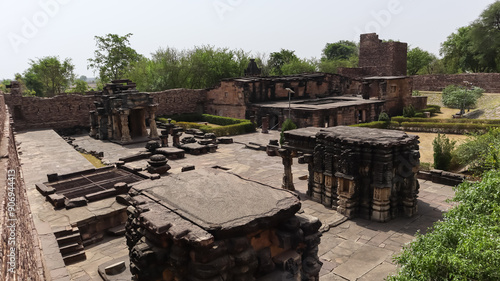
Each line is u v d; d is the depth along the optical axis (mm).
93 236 13664
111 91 35750
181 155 27844
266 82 48969
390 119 43719
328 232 14102
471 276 6605
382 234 13820
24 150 29031
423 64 78250
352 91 55312
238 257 6789
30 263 6039
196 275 6480
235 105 47781
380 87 46781
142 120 35969
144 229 7543
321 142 16656
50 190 16000
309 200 17516
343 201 15602
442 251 7359
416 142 15461
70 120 42406
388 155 14500
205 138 33969
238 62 70125
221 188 8672
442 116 46906
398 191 15477
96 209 14422
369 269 11352
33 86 67688
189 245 6578
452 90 52094
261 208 7531
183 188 8656
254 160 26672
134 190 8742
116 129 34781
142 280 6977
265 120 39656
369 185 15180
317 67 85562
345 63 85250
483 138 21391
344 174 15289
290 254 7820
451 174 19297
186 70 63594
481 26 55062
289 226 7691
